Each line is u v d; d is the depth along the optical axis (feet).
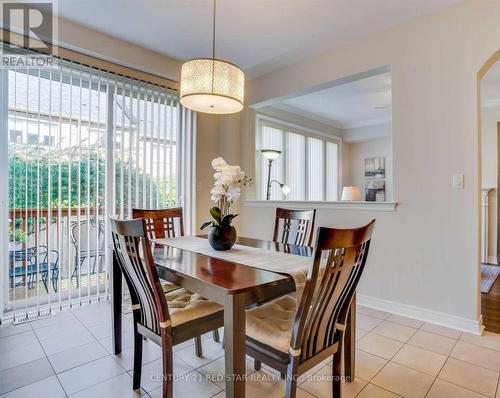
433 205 8.01
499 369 5.91
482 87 13.25
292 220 8.17
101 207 9.46
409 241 8.41
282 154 16.61
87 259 9.19
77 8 7.97
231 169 6.30
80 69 9.06
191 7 7.86
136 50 9.97
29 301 8.24
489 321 8.17
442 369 5.91
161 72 10.61
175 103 11.48
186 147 11.69
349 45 9.61
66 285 8.82
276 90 11.64
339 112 17.81
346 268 4.14
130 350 6.62
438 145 7.92
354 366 5.61
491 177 15.42
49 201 8.47
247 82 12.70
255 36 9.23
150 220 8.39
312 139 18.85
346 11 7.95
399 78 8.56
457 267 7.66
